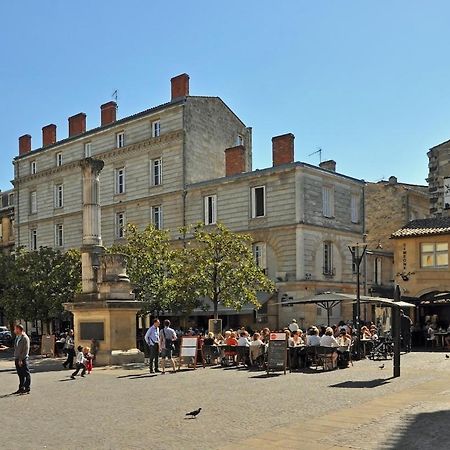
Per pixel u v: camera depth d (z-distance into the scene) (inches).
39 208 2394.2
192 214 1844.2
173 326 1648.6
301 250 1608.0
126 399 609.0
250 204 1721.2
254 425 454.6
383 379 734.5
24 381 673.6
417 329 1364.4
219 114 2011.6
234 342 981.2
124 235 2006.6
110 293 1008.2
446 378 731.4
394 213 2044.8
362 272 1835.6
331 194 1743.4
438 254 1451.8
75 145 2237.9
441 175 1605.6
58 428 463.8
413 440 393.1
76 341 1031.0
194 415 496.7
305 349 911.7
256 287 1327.5
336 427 438.6
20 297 1509.6
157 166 1957.4
